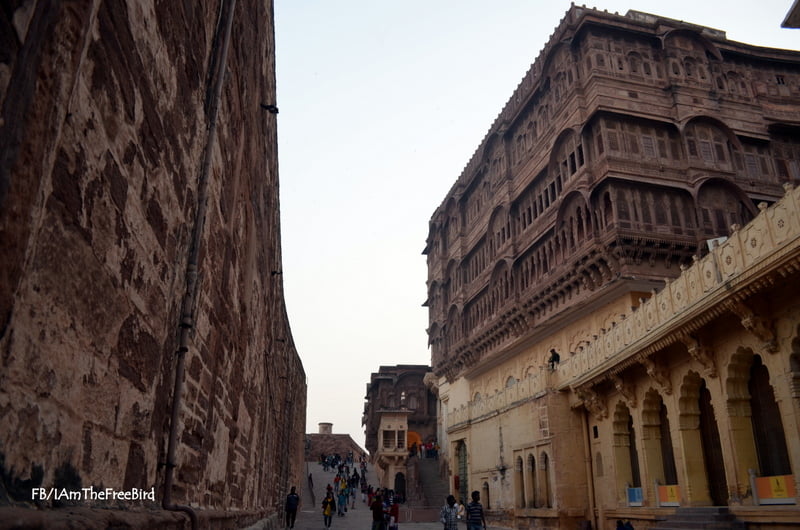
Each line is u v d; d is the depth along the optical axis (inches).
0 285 84.1
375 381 2795.3
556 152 1299.2
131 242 144.9
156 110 158.6
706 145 1178.0
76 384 116.4
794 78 1365.7
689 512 634.8
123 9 126.8
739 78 1307.8
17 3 82.7
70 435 114.6
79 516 106.8
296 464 1456.7
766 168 1232.8
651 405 762.2
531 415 1027.3
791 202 466.0
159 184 165.9
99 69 116.4
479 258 1756.9
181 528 189.9
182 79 183.8
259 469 581.6
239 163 332.2
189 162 200.5
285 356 1016.9
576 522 906.7
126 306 144.2
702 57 1272.1
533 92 1422.2
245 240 387.9
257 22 386.9
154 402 175.0
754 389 590.2
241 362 394.9
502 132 1589.6
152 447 175.5
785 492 519.5
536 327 1314.0
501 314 1499.8
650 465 749.9
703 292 586.2
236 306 354.9
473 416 1363.2
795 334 502.6
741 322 542.6
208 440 273.3
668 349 697.6
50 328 103.2
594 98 1173.7
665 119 1178.0
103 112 120.9
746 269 511.5
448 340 1971.0
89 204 117.2
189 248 210.2
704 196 1130.0
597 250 1101.7
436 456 2234.3
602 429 887.1
